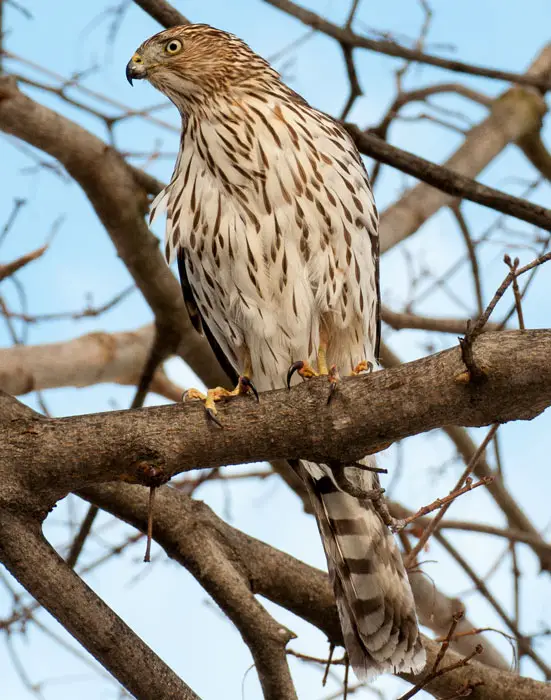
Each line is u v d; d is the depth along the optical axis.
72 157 12.23
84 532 11.84
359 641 9.60
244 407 7.57
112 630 7.48
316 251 9.66
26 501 7.59
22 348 13.63
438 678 9.39
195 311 10.98
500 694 9.35
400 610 9.74
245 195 9.62
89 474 7.59
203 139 9.85
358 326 10.11
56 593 7.46
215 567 9.26
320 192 9.61
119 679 7.52
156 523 9.27
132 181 12.54
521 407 7.00
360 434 7.36
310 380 7.63
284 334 10.03
